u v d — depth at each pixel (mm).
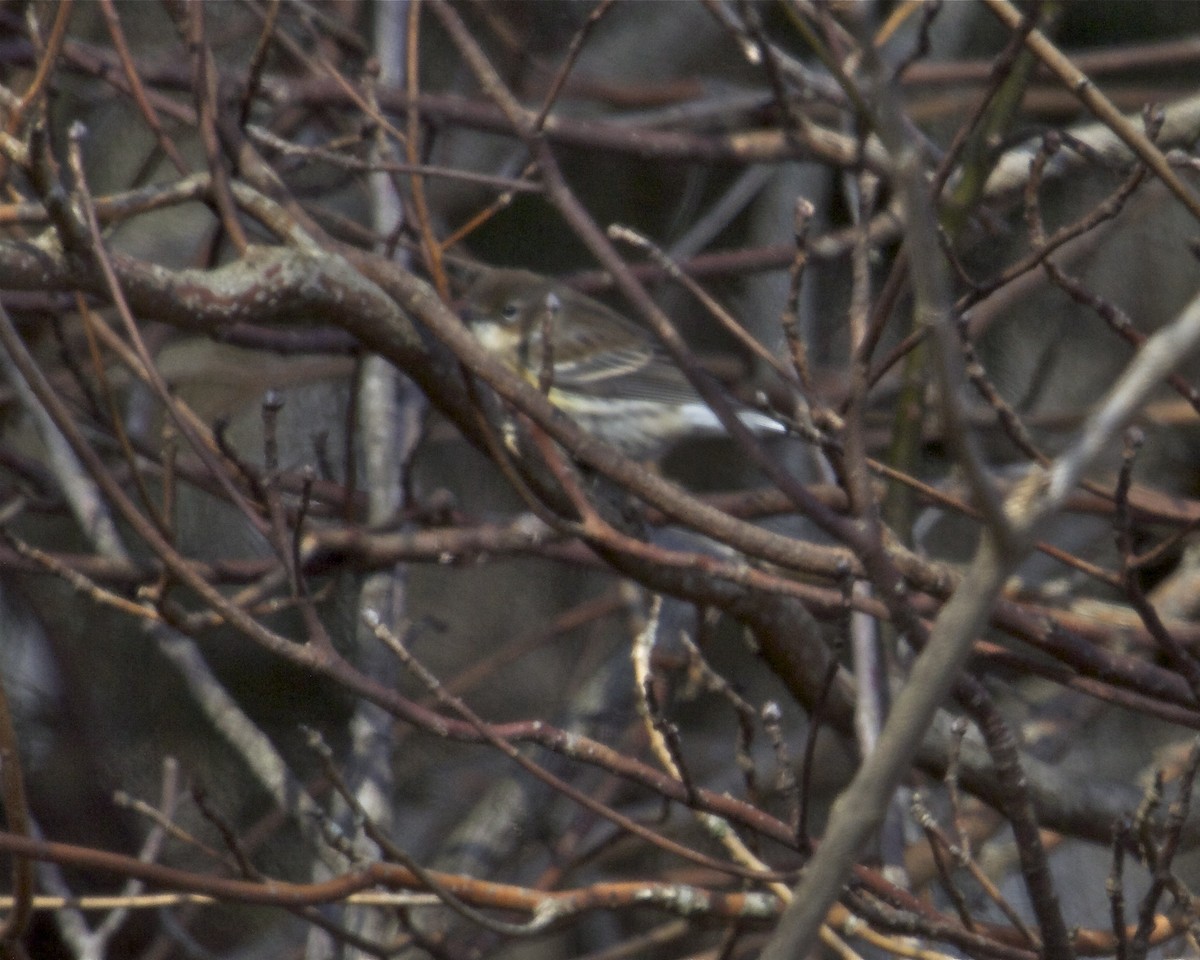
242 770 13375
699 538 9383
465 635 14766
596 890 6574
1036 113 13578
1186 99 11508
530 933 6363
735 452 14570
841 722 8258
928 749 8289
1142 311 13500
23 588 13047
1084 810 8773
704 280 13031
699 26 15375
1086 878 10828
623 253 14984
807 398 6398
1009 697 12016
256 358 13750
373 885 6320
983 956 6461
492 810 11070
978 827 10148
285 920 12703
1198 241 6730
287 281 6695
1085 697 10711
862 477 6109
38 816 12758
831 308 13766
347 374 12836
